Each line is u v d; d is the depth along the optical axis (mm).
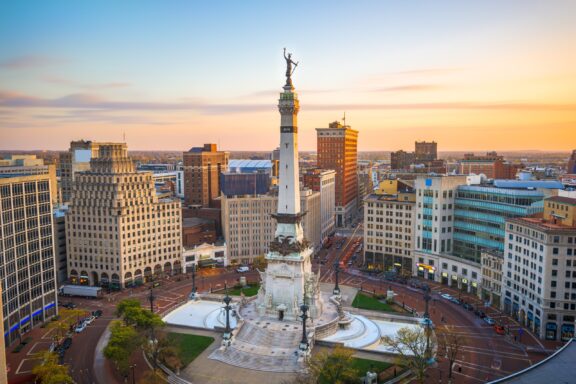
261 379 122625
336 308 167625
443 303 185750
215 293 199625
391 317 164750
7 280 147125
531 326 157875
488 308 179750
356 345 141875
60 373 113688
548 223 160250
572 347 108875
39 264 163625
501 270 179500
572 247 146375
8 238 148125
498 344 145625
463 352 139625
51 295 170000
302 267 159375
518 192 196000
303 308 132750
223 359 134125
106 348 124312
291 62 161125
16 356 139625
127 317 140750
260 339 143500
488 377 124000
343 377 115000
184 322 163375
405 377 123188
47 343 148750
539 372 97750
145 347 127750
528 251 160250
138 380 124625
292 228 161375
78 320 167250
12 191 150500
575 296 147000
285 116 161125
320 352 131250
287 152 161250
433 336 144625
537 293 154500
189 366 130125
